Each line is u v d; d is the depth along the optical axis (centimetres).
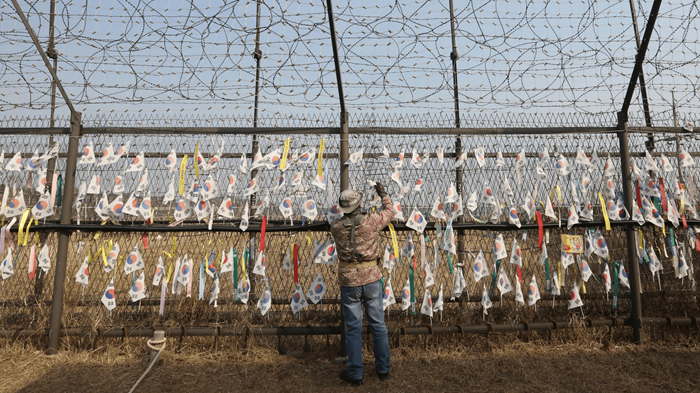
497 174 435
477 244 530
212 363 393
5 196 404
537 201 435
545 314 480
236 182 424
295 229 406
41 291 460
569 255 418
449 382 356
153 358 377
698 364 383
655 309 477
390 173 426
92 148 405
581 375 364
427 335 432
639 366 381
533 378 360
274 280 470
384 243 438
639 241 434
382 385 350
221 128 423
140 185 405
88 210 455
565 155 438
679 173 470
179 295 472
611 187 425
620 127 436
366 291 351
